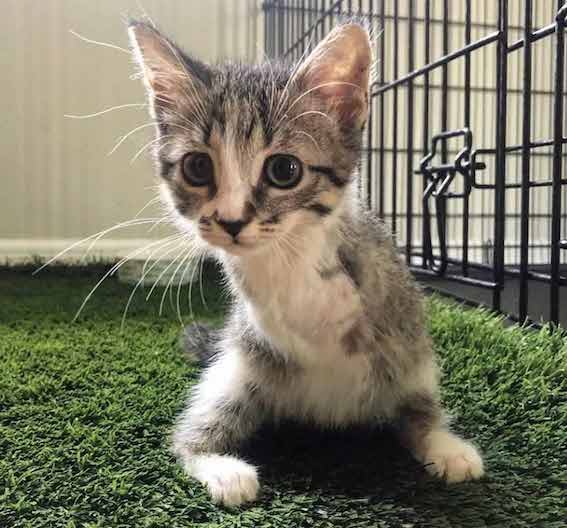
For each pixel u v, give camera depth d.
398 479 0.15
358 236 0.17
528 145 0.23
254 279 0.16
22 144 0.44
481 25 0.39
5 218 0.44
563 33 0.21
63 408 0.19
